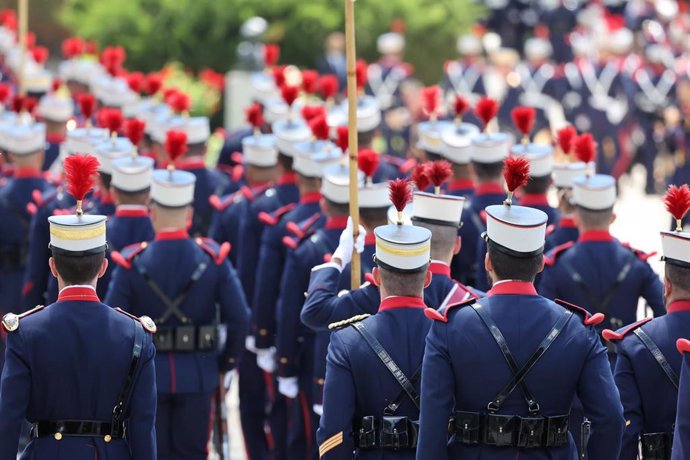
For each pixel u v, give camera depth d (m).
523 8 75.88
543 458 15.07
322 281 18.14
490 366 15.00
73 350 15.66
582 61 61.22
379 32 61.59
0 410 15.47
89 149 26.33
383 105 57.66
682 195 16.42
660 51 60.97
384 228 16.47
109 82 34.50
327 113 28.89
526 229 15.25
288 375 21.69
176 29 57.19
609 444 15.10
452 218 17.80
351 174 18.25
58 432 15.68
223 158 31.67
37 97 39.16
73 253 15.86
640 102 58.28
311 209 23.19
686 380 15.28
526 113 23.44
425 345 15.52
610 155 58.81
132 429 15.81
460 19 65.12
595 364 15.18
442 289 17.62
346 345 16.03
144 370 15.89
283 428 23.77
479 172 22.92
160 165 28.53
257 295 23.19
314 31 59.06
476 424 15.06
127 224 22.14
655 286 20.05
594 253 20.12
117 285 20.11
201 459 20.50
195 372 20.14
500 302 15.30
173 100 29.20
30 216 25.58
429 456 14.89
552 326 15.19
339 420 15.77
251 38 56.31
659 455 16.36
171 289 20.09
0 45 51.69
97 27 57.28
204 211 27.53
